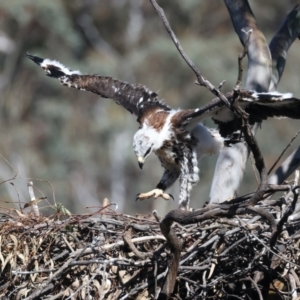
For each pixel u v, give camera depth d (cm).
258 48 1228
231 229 877
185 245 891
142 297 888
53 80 3247
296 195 816
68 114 3244
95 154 3212
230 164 1145
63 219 937
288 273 870
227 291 900
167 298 848
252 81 1201
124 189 3166
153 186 3092
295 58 3142
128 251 903
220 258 870
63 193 3091
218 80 3191
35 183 3056
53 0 3275
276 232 827
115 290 891
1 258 901
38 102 3272
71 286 890
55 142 3195
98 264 882
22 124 3250
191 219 814
